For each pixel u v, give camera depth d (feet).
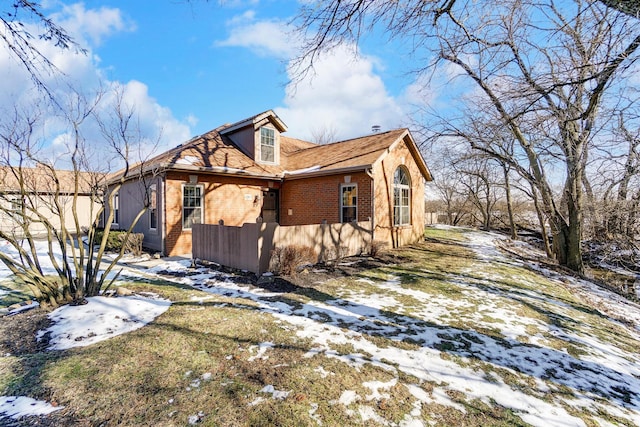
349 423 8.38
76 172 16.10
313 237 27.99
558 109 25.57
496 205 102.22
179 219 33.09
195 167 32.81
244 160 41.19
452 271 28.58
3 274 23.98
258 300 18.06
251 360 11.22
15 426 7.68
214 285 20.97
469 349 13.33
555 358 13.32
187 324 14.05
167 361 10.93
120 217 44.01
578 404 10.21
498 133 34.55
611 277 40.88
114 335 12.87
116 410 8.39
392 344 13.20
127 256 31.37
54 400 8.71
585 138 29.91
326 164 40.06
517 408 9.66
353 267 27.94
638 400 10.84
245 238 24.22
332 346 12.62
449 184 106.52
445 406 9.44
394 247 40.11
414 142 42.78
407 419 8.72
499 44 23.50
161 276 23.26
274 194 44.14
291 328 14.12
